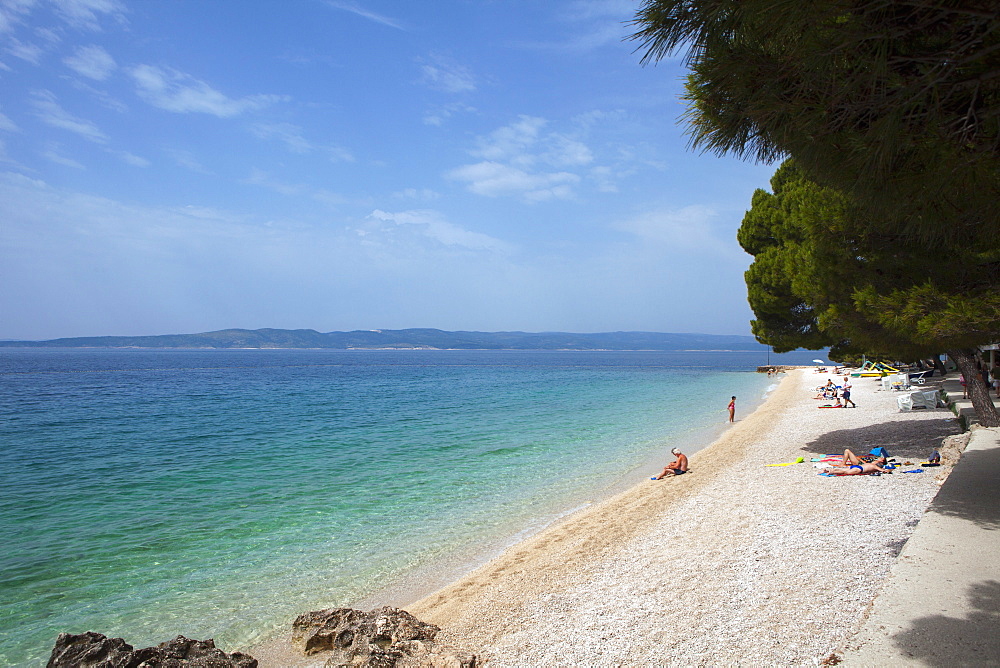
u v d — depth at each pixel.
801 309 22.28
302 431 30.50
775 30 3.67
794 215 10.79
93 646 5.63
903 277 8.97
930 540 6.78
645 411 38.59
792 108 3.97
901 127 3.68
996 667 4.05
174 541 12.62
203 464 21.67
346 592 9.76
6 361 177.38
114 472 20.41
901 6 3.30
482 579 9.73
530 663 6.34
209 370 123.12
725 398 48.84
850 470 14.29
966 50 3.35
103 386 73.06
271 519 14.18
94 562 11.36
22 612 9.17
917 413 24.77
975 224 4.82
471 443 25.45
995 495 8.59
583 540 11.40
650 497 14.57
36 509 15.50
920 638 4.54
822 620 6.49
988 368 29.58
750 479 15.24
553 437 26.92
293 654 7.43
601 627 7.15
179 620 8.83
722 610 7.18
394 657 6.41
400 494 16.44
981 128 3.68
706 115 4.51
